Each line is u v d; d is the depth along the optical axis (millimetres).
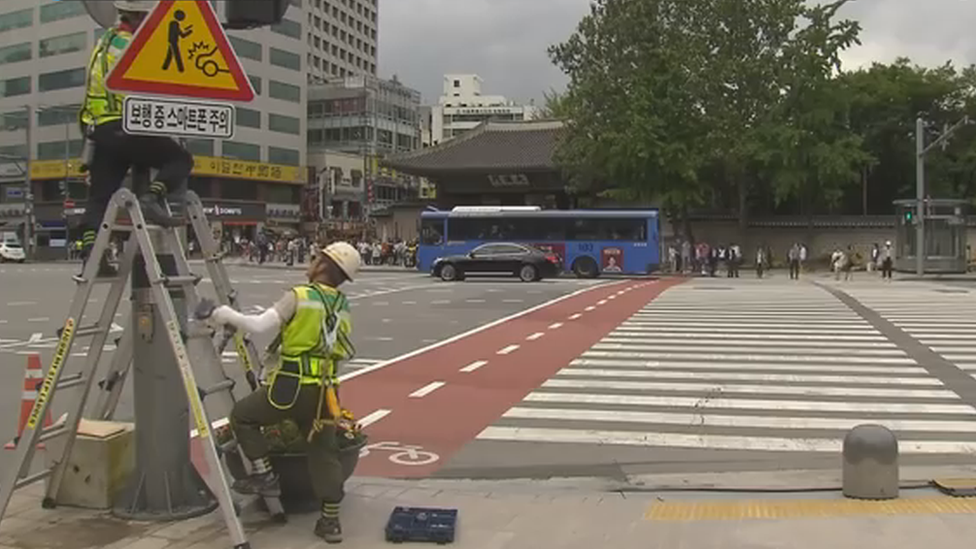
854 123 54406
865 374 11312
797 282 34125
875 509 5465
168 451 5117
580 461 7273
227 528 4875
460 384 10719
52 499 5277
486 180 56875
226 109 4566
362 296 25297
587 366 12031
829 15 43406
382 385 10672
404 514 5055
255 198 78125
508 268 33656
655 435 8125
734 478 6617
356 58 140625
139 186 5113
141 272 4918
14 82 79062
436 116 146750
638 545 4812
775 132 42531
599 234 37375
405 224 60031
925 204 39250
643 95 42438
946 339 14797
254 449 4844
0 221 81625
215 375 5074
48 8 76688
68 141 72375
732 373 11406
